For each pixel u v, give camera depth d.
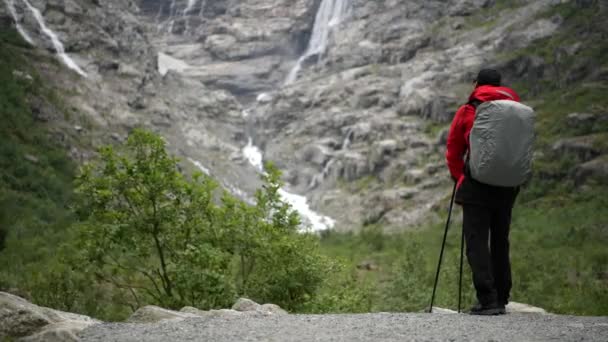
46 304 14.98
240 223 12.19
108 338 4.81
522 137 6.23
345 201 55.41
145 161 11.79
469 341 4.48
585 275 23.09
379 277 26.83
